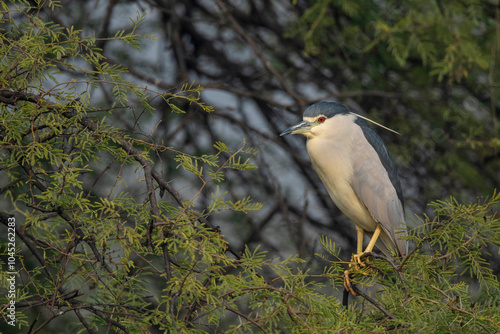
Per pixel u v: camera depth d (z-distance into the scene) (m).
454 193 11.42
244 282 4.51
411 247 8.62
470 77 11.20
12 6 6.18
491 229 4.83
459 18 10.20
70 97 4.82
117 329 4.84
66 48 4.90
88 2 11.19
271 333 4.61
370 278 5.36
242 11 12.49
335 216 11.93
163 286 8.41
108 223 4.53
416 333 4.71
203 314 4.50
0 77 4.77
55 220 5.05
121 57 10.92
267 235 11.62
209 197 10.82
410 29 9.76
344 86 11.98
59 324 8.00
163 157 10.44
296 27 10.93
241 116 12.61
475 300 5.13
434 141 11.70
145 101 4.91
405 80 11.86
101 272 4.89
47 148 4.71
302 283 4.68
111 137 4.82
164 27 12.09
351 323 4.61
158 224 4.40
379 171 8.15
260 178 11.95
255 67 12.45
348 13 11.02
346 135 8.27
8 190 4.82
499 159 11.53
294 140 12.63
